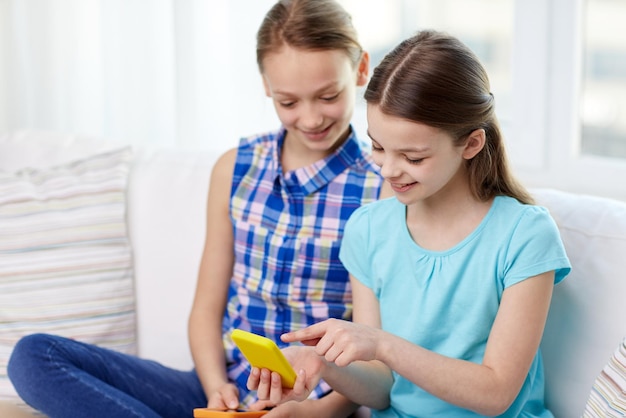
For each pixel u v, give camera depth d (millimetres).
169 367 1722
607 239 1393
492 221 1347
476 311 1334
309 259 1565
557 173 2043
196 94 2158
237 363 1613
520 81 2041
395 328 1402
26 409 1674
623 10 1956
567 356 1396
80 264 1784
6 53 2457
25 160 1976
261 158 1666
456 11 2141
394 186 1283
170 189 1837
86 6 2379
